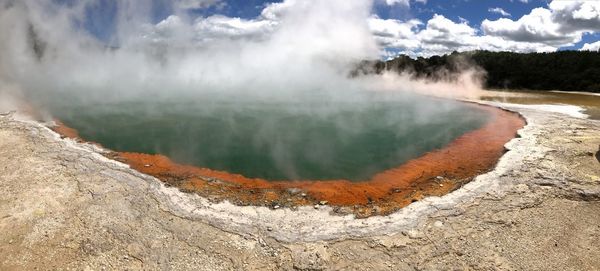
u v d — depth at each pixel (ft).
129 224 25.46
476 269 22.02
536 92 101.45
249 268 22.06
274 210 27.73
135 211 26.89
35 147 38.11
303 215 27.12
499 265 22.30
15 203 27.61
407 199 29.68
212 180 32.78
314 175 34.86
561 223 26.05
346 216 27.04
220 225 25.57
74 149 38.40
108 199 28.27
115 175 32.30
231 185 31.91
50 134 43.19
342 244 23.90
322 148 43.16
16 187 29.78
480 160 37.88
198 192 30.17
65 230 24.81
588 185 30.83
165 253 23.02
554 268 22.17
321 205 28.63
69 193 28.96
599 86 103.35
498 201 28.60
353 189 31.65
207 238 24.26
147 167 35.04
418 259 22.72
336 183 32.94
